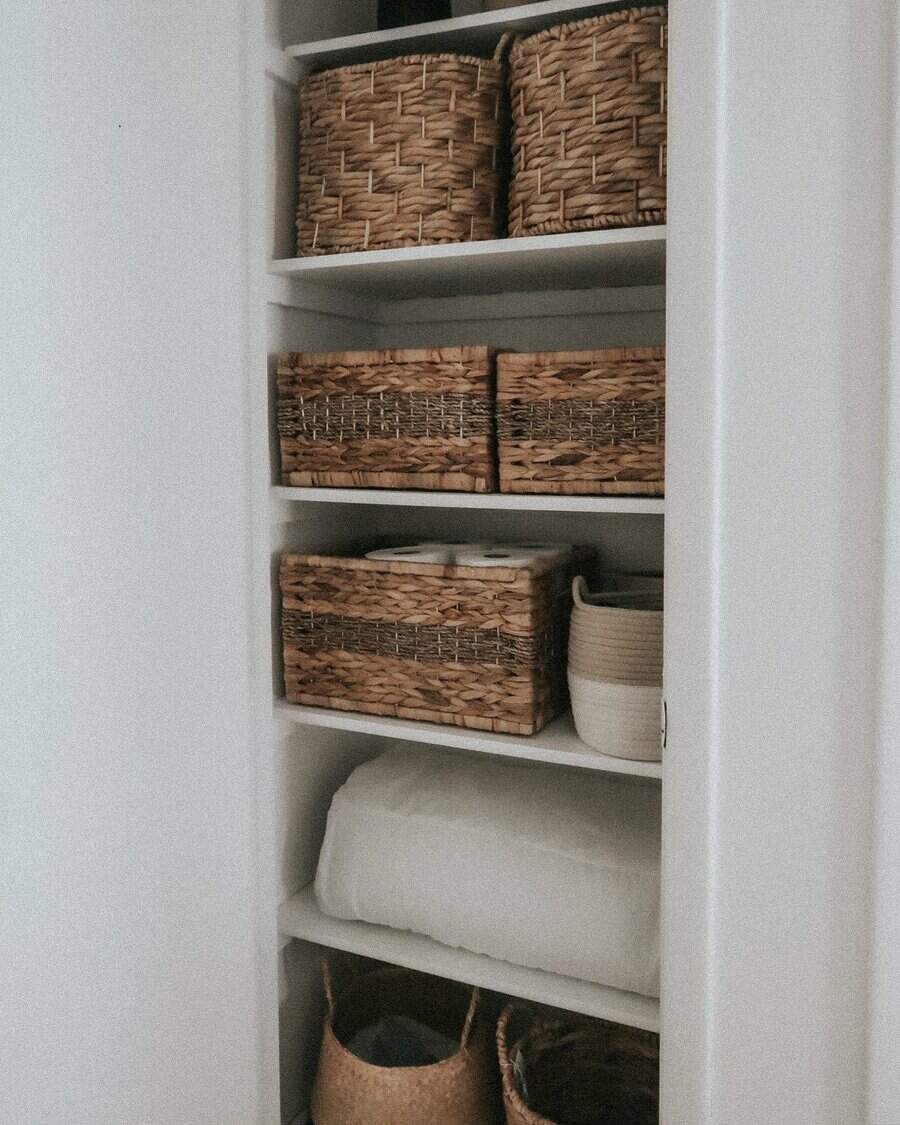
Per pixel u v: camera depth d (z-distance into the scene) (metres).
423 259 1.49
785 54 1.16
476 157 1.51
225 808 1.62
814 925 1.23
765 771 1.24
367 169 1.54
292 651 1.68
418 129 1.50
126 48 1.38
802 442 1.19
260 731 1.67
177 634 1.51
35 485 1.27
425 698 1.57
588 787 1.73
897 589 1.15
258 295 1.61
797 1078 1.26
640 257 1.47
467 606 1.53
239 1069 1.67
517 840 1.56
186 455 1.52
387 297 1.93
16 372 1.24
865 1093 1.22
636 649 1.39
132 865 1.45
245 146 1.58
